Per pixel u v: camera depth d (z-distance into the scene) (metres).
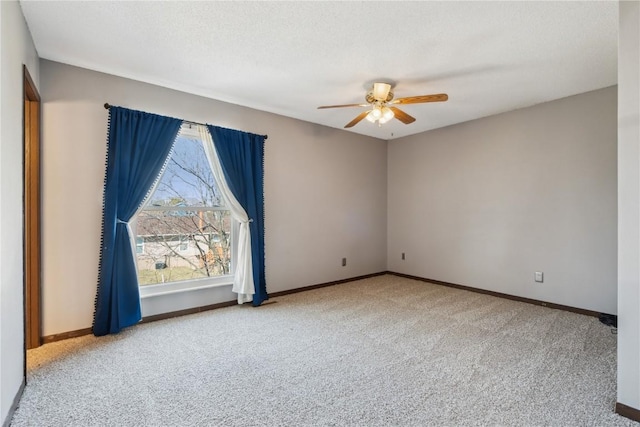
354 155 5.20
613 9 2.03
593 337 2.87
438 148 4.93
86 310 2.88
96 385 2.08
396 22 2.18
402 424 1.71
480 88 3.36
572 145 3.57
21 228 2.01
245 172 3.82
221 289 3.75
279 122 4.25
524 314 3.51
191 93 3.49
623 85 1.77
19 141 1.99
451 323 3.23
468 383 2.11
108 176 2.92
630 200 1.75
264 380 2.15
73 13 2.09
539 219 3.85
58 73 2.76
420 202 5.19
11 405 1.76
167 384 2.09
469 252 4.55
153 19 2.16
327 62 2.78
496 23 2.19
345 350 2.61
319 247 4.73
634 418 1.73
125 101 3.09
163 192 3.43
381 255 5.64
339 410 1.83
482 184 4.39
